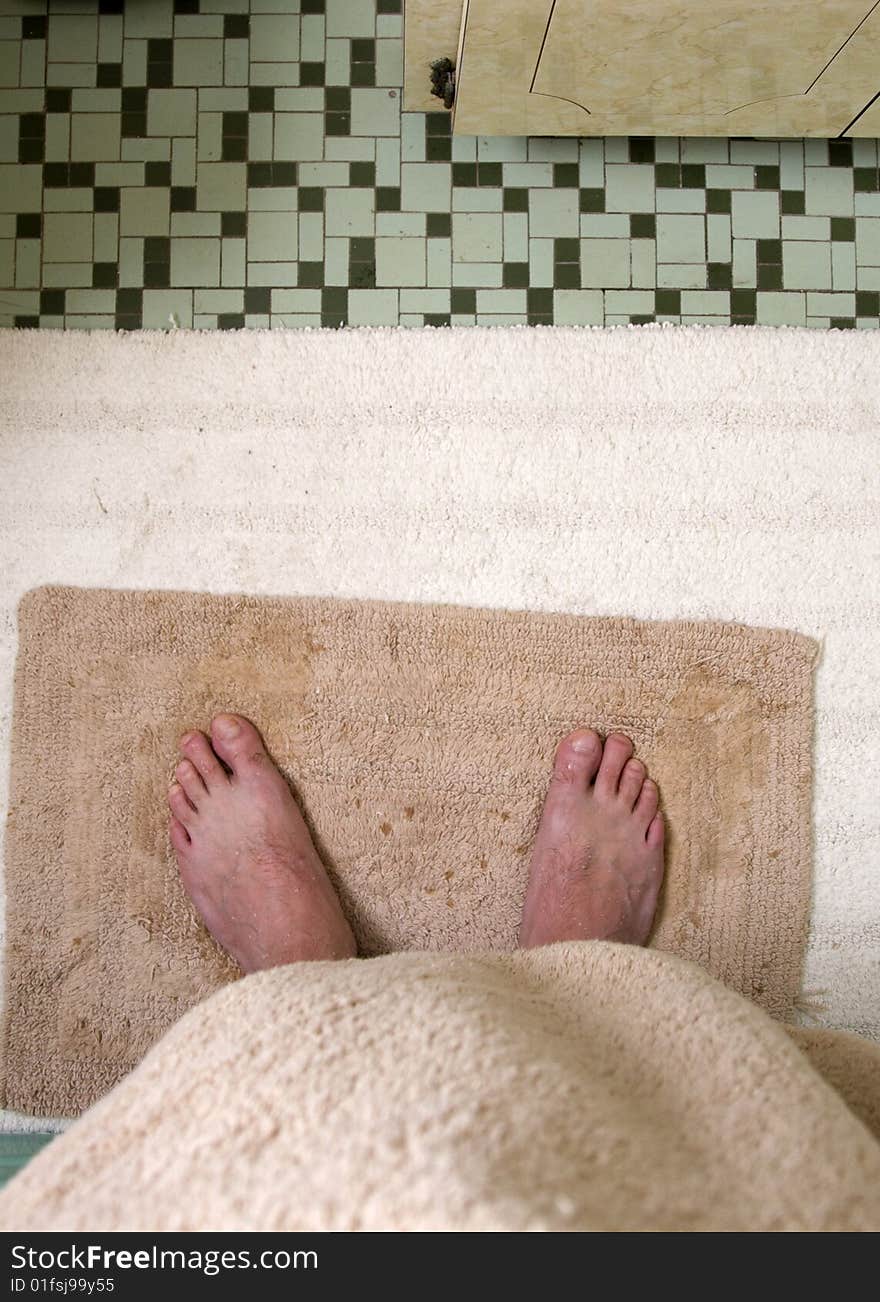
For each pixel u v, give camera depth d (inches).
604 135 41.6
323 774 42.1
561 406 42.4
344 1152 18.4
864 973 41.9
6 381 42.4
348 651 42.1
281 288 42.9
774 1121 20.0
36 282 42.9
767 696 41.9
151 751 42.1
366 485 42.4
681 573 42.3
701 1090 21.6
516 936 42.1
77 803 42.1
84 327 42.8
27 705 42.1
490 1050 20.4
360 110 43.1
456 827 42.1
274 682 42.1
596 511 42.3
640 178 43.3
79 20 43.2
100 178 43.1
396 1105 19.1
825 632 42.1
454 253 43.0
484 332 42.6
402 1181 17.5
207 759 41.2
